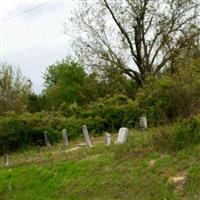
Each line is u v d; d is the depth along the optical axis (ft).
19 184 71.72
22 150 105.29
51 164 73.10
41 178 69.92
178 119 68.49
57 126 108.78
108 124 108.27
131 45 148.87
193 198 50.42
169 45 142.61
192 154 58.49
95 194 59.16
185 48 133.59
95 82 149.79
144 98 103.19
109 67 147.74
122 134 72.54
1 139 106.83
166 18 146.61
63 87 162.91
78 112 116.57
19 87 171.63
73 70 164.96
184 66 92.02
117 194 57.11
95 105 114.93
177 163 57.98
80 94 152.46
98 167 65.31
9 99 156.04
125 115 105.91
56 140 106.11
